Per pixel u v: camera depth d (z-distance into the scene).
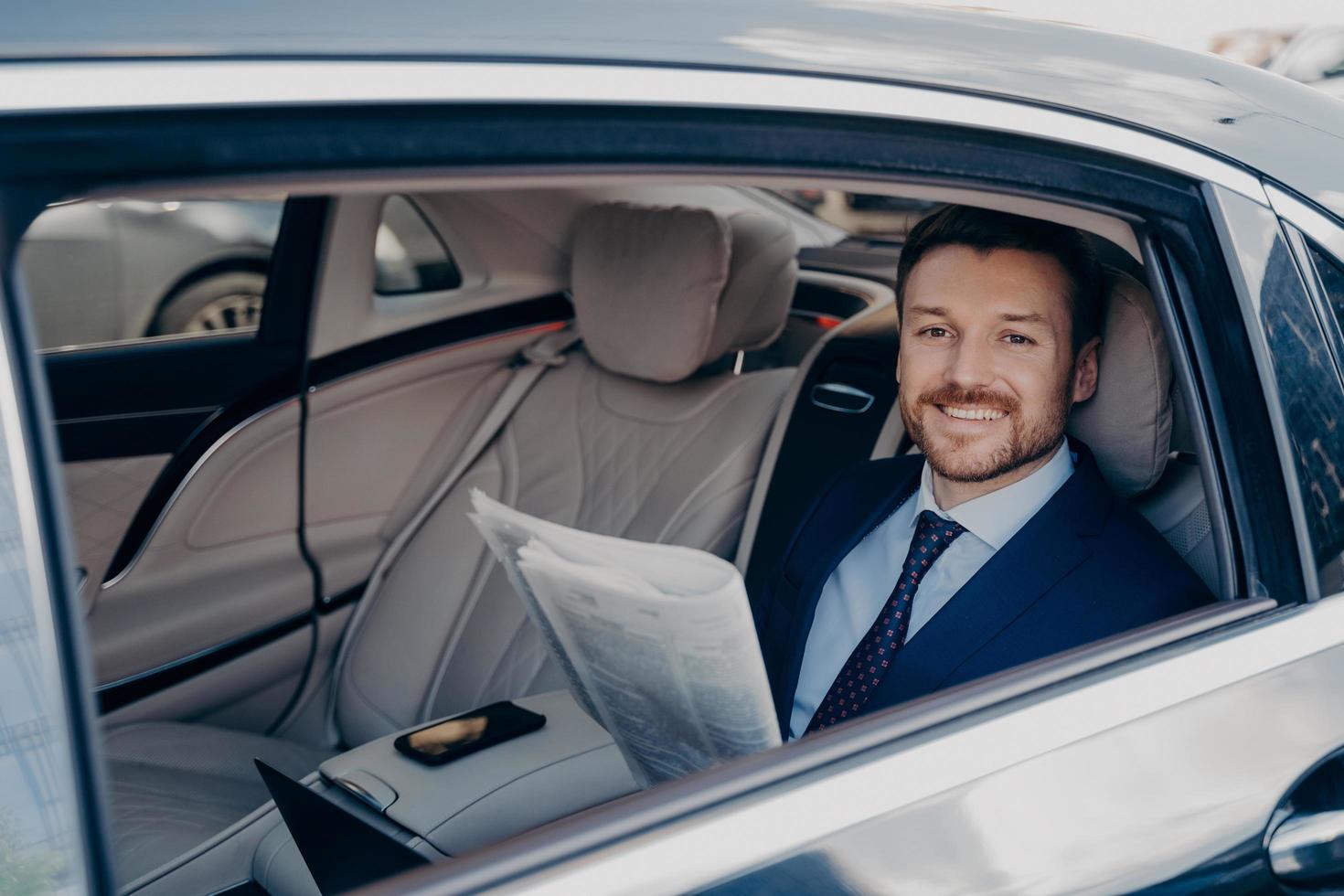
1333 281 1.11
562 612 1.03
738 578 0.87
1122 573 1.31
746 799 0.78
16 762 0.60
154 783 1.86
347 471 2.40
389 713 2.26
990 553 1.43
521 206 2.52
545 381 2.50
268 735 2.34
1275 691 0.98
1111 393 1.41
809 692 1.58
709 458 2.18
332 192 0.67
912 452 1.88
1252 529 1.05
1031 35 1.08
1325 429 1.07
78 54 0.62
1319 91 1.30
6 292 0.58
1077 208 0.99
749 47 0.84
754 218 2.26
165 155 0.61
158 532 2.20
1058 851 0.85
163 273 2.24
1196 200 1.04
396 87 0.68
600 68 0.75
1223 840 0.92
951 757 0.85
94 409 2.15
